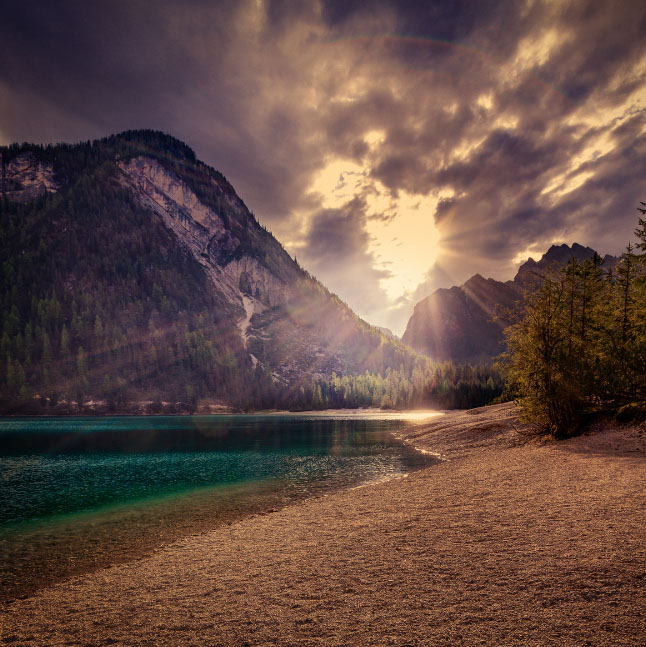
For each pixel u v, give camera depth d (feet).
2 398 606.96
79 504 76.13
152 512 67.62
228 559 35.73
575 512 37.01
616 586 22.35
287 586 27.61
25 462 142.31
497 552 29.43
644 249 93.09
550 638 18.42
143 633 22.77
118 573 35.37
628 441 72.23
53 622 25.75
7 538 54.13
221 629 22.33
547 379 91.20
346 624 21.56
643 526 31.19
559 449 77.97
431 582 25.67
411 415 586.86
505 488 52.11
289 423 401.70
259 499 74.74
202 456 149.89
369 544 34.99
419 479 69.36
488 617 20.79
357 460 123.24
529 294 94.94
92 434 273.33
